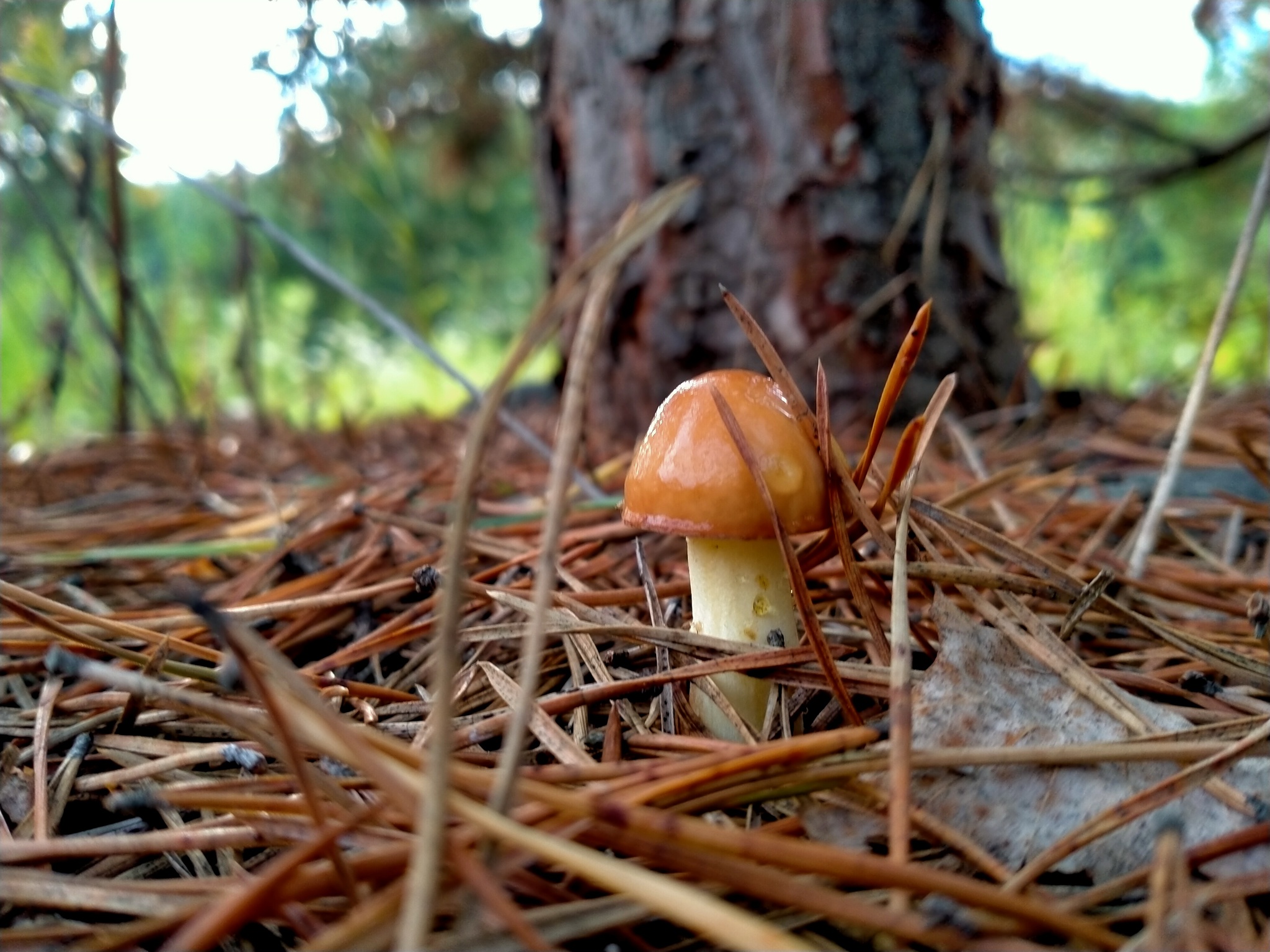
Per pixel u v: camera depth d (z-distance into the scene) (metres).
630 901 0.06
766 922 0.07
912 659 0.11
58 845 0.07
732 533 0.09
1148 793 0.07
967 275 0.25
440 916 0.06
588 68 0.26
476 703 0.10
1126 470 0.20
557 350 0.31
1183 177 0.41
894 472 0.10
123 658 0.10
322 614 0.13
